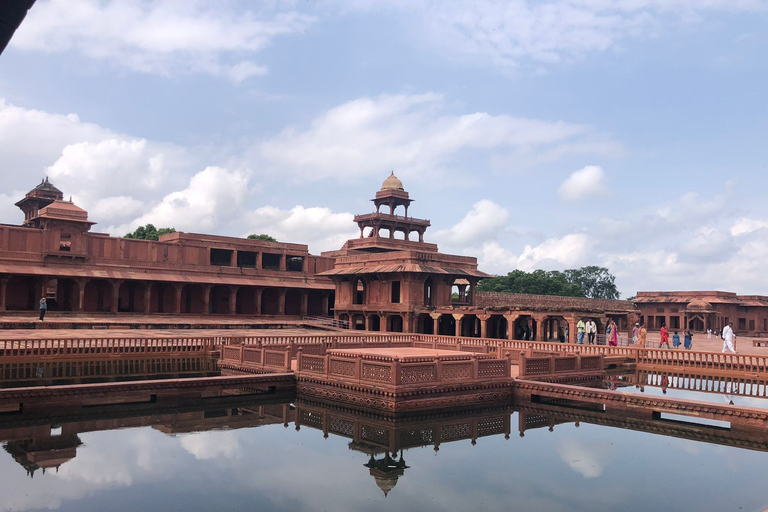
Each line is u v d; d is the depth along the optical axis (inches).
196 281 2198.6
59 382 977.5
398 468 541.3
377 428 698.8
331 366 843.4
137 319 1932.8
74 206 2023.9
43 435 644.7
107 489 475.8
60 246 2114.9
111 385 776.9
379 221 2706.7
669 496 464.4
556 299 2571.4
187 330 1729.8
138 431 671.8
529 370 906.1
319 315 2608.3
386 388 740.7
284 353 941.8
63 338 1169.4
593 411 778.2
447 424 724.7
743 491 476.1
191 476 513.3
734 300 2704.2
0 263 1860.2
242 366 1045.8
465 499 461.4
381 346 1214.3
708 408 666.8
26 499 446.9
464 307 1776.6
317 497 464.4
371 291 1994.3
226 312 2426.2
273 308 2546.8
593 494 470.9
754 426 634.2
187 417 754.2
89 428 681.6
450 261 1999.3
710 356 1181.7
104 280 2101.4
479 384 820.0
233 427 700.7
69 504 439.8
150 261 2167.8
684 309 2623.0
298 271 2679.6
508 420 754.2
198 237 2321.6
